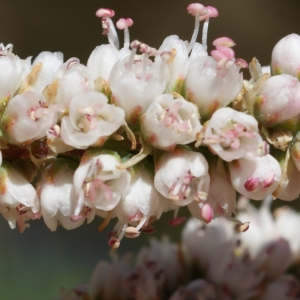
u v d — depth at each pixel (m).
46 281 0.21
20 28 0.24
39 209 0.12
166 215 0.21
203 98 0.12
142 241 0.21
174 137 0.12
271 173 0.12
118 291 0.14
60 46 0.24
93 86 0.12
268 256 0.14
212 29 0.25
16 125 0.12
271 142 0.12
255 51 0.25
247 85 0.12
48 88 0.12
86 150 0.12
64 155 0.12
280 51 0.12
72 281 0.21
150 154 0.12
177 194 0.12
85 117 0.12
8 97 0.12
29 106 0.12
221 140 0.12
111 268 0.14
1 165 0.12
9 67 0.12
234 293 0.14
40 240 0.21
